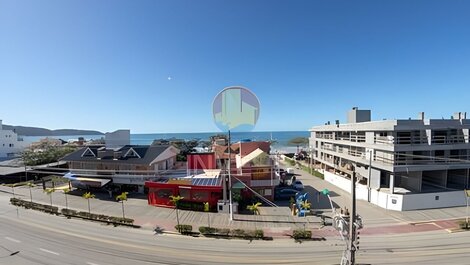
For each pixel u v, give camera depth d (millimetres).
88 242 23688
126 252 21625
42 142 91438
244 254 21312
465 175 37594
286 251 21906
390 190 34531
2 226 27953
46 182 50500
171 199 33219
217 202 33531
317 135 64938
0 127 82375
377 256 20859
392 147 34281
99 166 43500
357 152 43375
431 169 34469
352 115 51656
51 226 27953
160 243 23609
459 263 19656
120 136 64500
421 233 25906
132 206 35156
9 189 45844
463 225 26891
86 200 38375
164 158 45844
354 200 10945
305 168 62844
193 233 25969
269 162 36656
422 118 37469
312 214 31641
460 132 36625
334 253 21469
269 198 36312
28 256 20781
